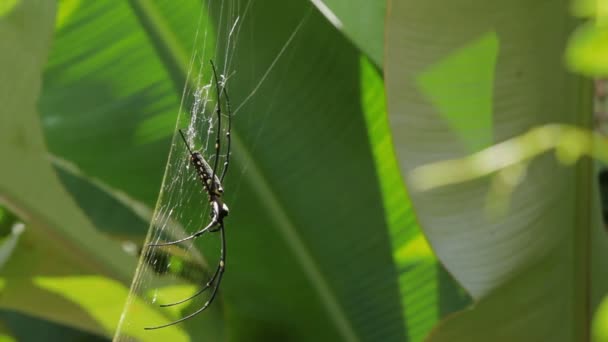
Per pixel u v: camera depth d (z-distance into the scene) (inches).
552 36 53.6
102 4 57.7
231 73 57.7
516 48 53.8
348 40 57.0
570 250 54.7
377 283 58.1
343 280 58.0
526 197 54.4
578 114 53.7
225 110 57.9
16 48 58.3
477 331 55.1
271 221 57.9
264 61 57.5
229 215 58.0
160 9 57.6
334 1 57.0
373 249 57.9
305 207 57.8
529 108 54.1
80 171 58.3
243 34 57.4
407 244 57.8
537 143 49.8
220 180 57.4
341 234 57.9
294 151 57.7
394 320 58.1
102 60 58.0
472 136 54.4
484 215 54.5
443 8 53.5
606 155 49.0
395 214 57.7
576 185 54.4
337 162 57.6
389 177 57.5
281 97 57.6
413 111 54.3
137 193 58.3
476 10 53.6
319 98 57.4
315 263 58.0
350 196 57.7
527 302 55.0
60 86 58.2
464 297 58.1
